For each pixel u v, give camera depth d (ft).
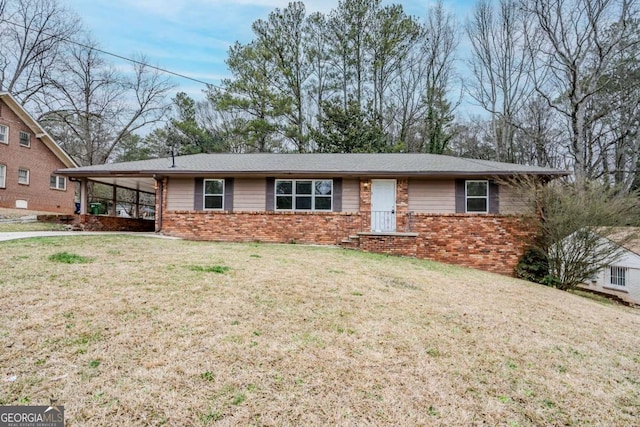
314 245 36.50
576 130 59.67
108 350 9.42
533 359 11.70
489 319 15.29
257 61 81.87
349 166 39.29
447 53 79.41
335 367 9.73
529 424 8.18
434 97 79.97
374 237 33.86
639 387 10.51
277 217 38.50
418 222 36.70
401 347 11.39
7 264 16.78
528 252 34.04
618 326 17.42
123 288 14.29
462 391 9.24
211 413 7.39
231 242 36.78
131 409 7.28
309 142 81.46
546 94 69.67
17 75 75.00
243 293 14.99
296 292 15.90
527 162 77.51
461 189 37.06
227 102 78.95
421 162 41.14
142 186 53.47
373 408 8.13
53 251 21.26
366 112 76.54
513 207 35.70
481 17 76.07
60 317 11.10
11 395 7.42
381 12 78.43
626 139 65.26
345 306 14.73
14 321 10.59
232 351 9.95
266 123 79.10
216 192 39.93
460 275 25.98
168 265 19.13
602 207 29.86
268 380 8.77
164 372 8.64
